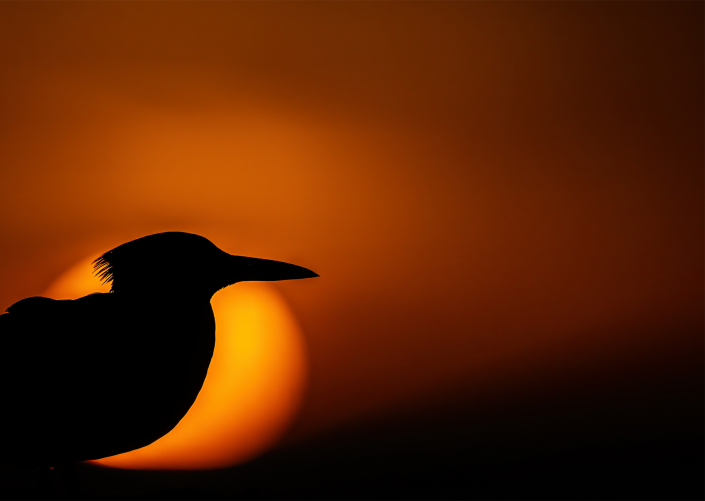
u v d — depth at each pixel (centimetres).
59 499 789
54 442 788
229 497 789
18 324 789
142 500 788
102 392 787
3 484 798
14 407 787
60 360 787
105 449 789
